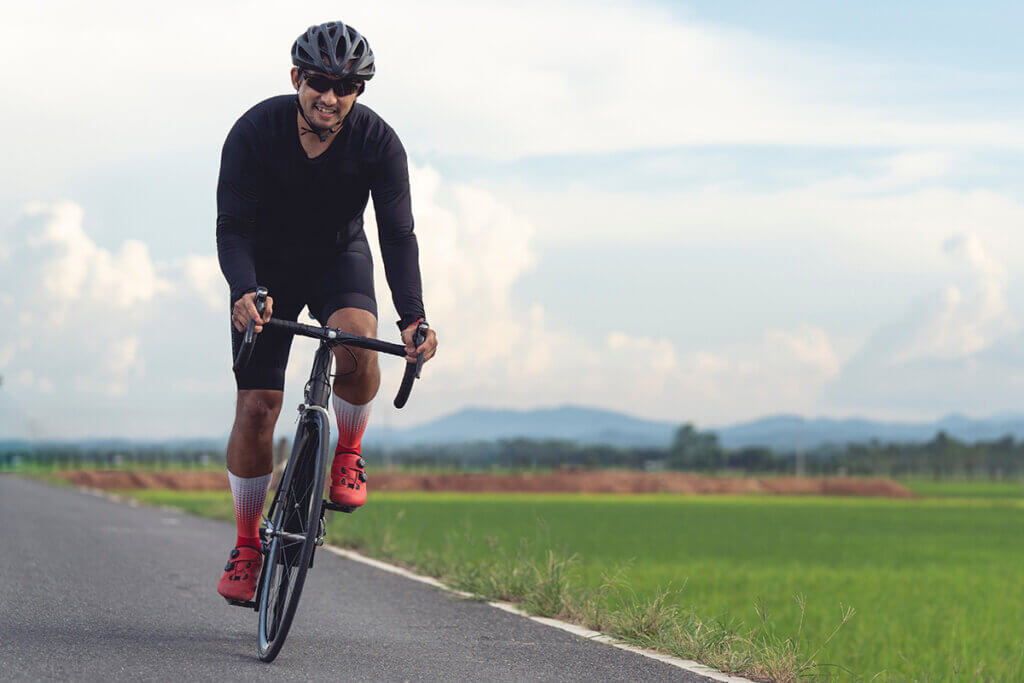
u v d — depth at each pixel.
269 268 5.80
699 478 88.44
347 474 5.70
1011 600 12.87
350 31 5.23
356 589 8.57
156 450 94.44
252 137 5.39
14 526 13.76
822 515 41.12
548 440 138.25
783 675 5.58
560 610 7.46
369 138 5.48
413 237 5.67
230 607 7.09
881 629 10.09
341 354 5.57
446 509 36.34
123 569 9.12
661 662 5.72
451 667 5.27
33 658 5.00
